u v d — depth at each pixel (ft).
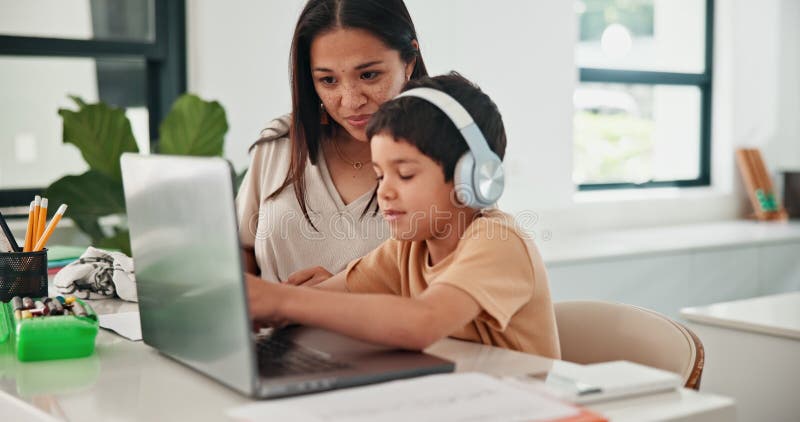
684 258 11.18
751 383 6.67
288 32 10.56
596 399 2.92
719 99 14.33
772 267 12.22
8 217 9.67
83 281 5.19
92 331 3.76
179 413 2.91
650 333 4.44
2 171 9.65
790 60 14.84
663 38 13.89
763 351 6.57
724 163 14.35
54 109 9.88
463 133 3.50
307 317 3.36
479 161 3.53
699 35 14.32
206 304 3.13
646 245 11.21
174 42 10.25
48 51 9.65
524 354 3.56
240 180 9.38
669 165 14.25
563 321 4.83
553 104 12.12
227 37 10.21
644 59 13.69
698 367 4.17
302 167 4.86
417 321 3.30
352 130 4.64
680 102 14.25
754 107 14.48
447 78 3.68
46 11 9.68
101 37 9.96
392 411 2.66
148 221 3.58
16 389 3.25
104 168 9.14
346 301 3.37
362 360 3.25
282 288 3.45
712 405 2.90
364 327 3.32
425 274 3.94
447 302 3.37
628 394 2.97
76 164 10.09
